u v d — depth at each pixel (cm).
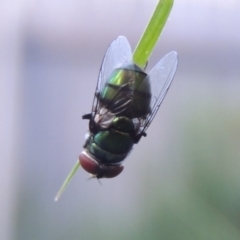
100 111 8
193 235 11
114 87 8
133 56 7
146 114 8
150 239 11
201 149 11
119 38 8
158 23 7
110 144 8
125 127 8
